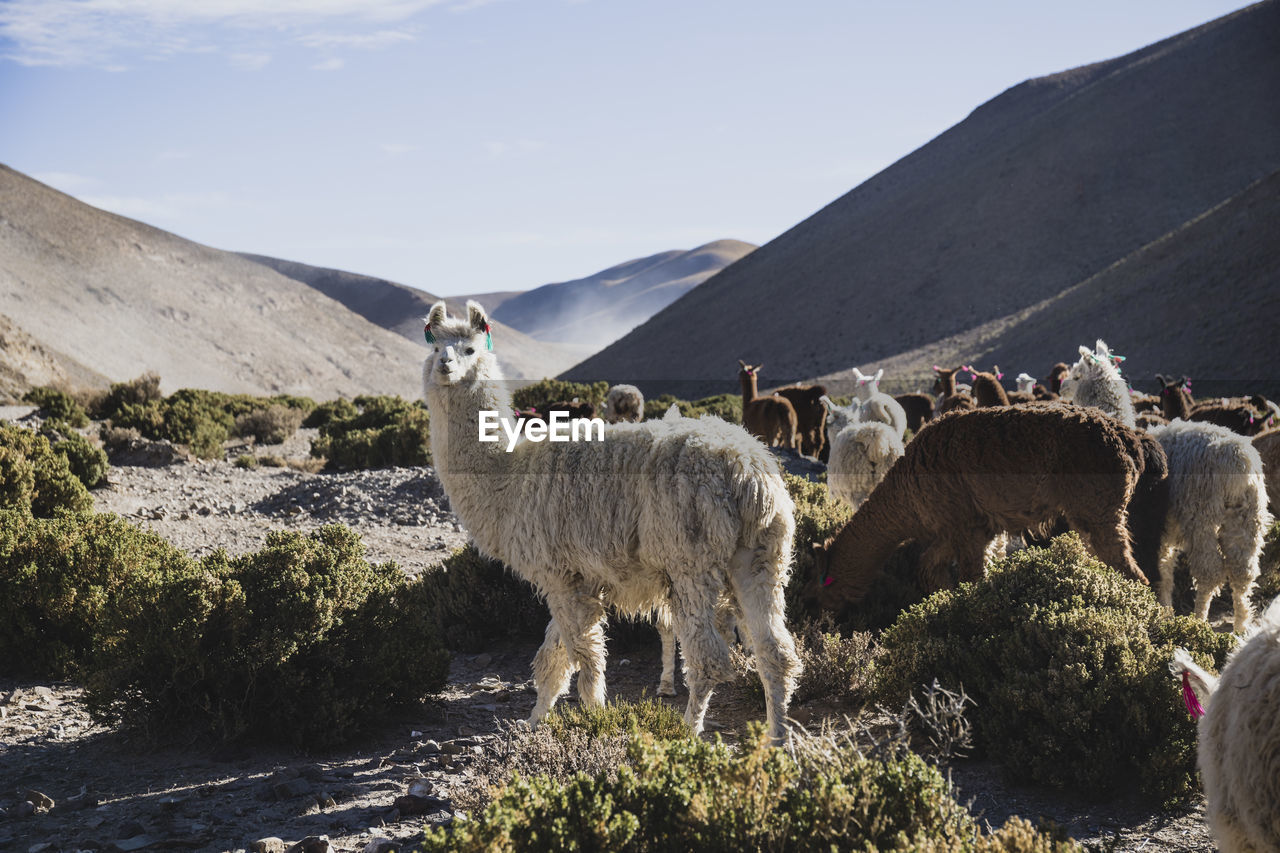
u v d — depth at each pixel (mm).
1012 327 83562
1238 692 3270
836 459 10109
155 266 140625
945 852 3221
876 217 133000
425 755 5680
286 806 4836
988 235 109938
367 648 6207
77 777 5305
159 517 13953
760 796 3371
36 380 63938
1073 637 5453
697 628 5176
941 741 4344
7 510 8289
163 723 5891
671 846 3293
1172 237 78188
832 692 6664
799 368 101750
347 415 32375
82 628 7152
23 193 138250
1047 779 5012
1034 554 6539
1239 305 60688
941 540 7508
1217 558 7883
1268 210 68188
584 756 4535
